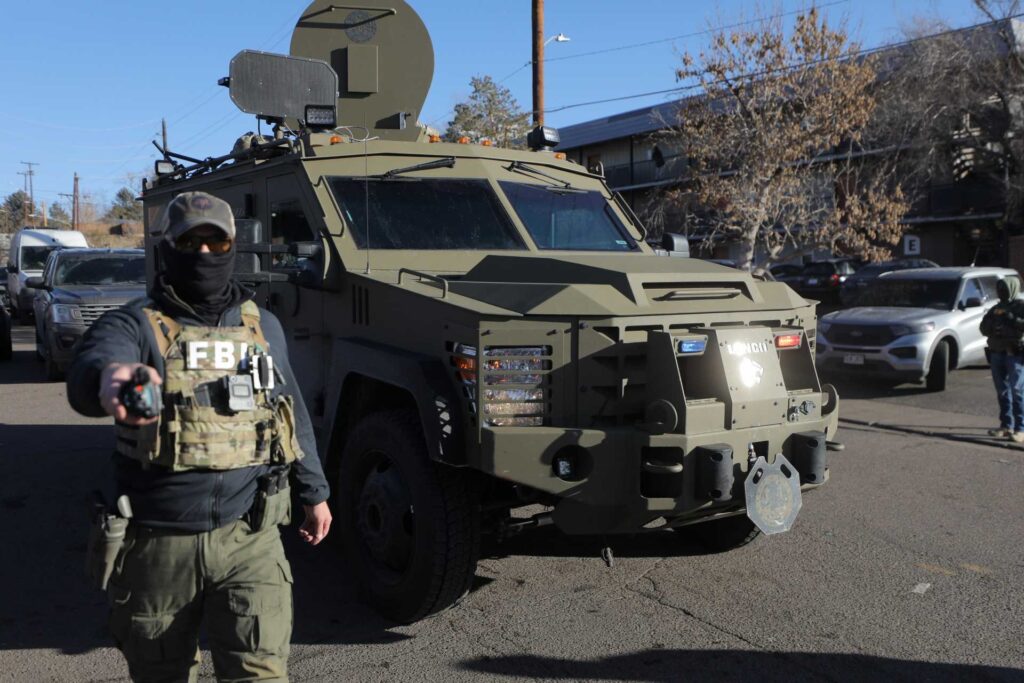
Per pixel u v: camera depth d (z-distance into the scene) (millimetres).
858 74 20203
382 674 3879
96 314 12445
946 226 31609
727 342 4152
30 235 25078
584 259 4707
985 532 5879
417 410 4375
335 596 4785
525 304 4059
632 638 4250
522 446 3879
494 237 5477
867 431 9484
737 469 4105
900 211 21141
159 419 2453
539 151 6535
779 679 3842
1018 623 4426
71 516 6191
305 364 5383
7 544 5605
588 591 4852
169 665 2662
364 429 4520
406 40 7188
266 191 5762
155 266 7500
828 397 4680
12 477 7227
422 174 5590
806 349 4527
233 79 5719
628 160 40469
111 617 2643
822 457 4289
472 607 4633
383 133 7125
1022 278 23859
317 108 5375
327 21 7043
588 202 6195
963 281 12719
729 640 4230
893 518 6191
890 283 13281
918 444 8766
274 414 2623
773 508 4121
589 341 4004
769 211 21406
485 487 4434
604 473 3965
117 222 75250
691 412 3967
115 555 2496
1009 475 7445
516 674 3881
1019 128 25359
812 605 4652
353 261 4961
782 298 4730
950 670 3930
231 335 2561
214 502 2537
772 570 5176
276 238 5652
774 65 19984
